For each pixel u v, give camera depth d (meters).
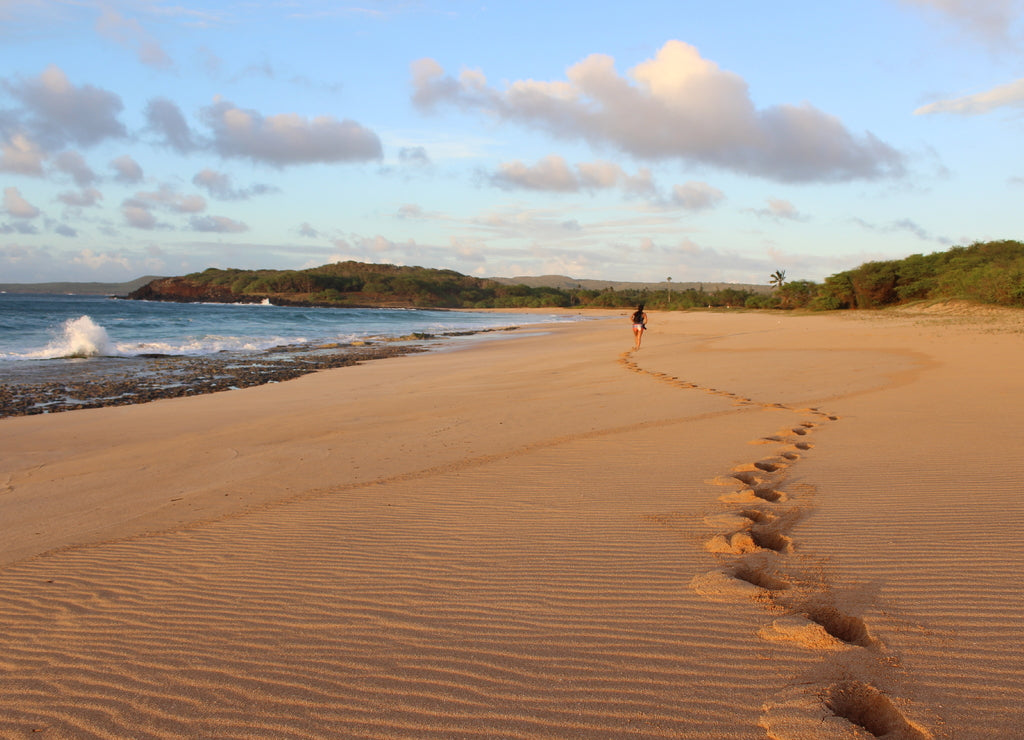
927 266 54.75
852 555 3.61
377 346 28.47
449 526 4.55
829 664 2.52
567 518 4.59
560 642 2.84
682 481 5.41
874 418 7.86
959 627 2.76
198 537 4.63
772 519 4.32
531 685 2.51
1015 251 49.47
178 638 3.09
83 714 2.50
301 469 6.61
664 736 2.15
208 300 164.00
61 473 6.94
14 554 4.50
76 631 3.24
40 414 11.08
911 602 3.01
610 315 98.88
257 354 24.00
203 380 16.05
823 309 60.91
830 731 2.10
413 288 176.50
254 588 3.65
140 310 70.75
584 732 2.20
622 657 2.68
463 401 10.88
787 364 14.55
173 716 2.44
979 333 21.45
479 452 7.00
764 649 2.67
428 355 23.06
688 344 23.11
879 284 55.91
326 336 37.06
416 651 2.83
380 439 7.94
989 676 2.38
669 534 4.14
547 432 7.95
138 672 2.79
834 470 5.49
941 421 7.43
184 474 6.64
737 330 33.25
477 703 2.41
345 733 2.27
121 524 5.09
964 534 3.83
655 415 8.86
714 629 2.87
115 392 13.98
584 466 6.12
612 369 15.30
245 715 2.42
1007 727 2.08
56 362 20.62
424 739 2.21
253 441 8.20
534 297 172.62
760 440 6.90
